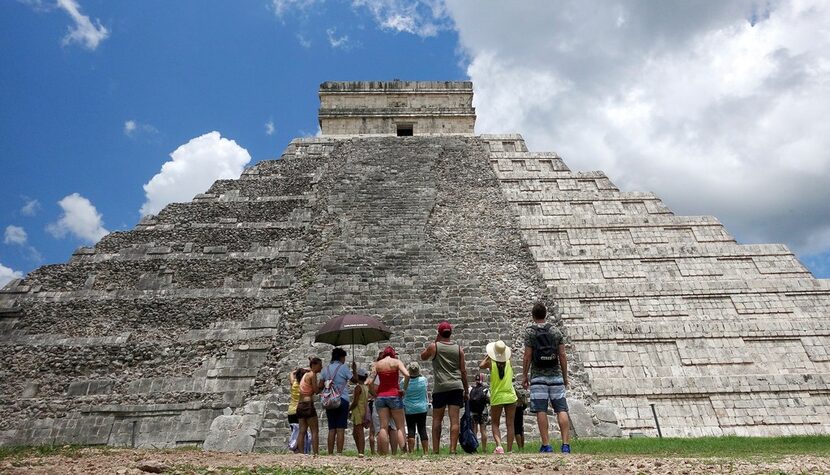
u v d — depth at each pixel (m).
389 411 10.31
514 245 23.69
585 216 25.58
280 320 19.66
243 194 26.61
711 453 10.81
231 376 17.94
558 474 7.15
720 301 21.58
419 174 27.52
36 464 7.85
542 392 9.10
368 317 12.20
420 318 18.88
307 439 12.39
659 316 21.08
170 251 23.00
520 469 7.44
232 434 15.41
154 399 17.39
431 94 35.09
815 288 21.75
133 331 19.77
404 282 20.55
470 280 20.88
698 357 19.41
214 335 19.31
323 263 21.45
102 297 20.97
